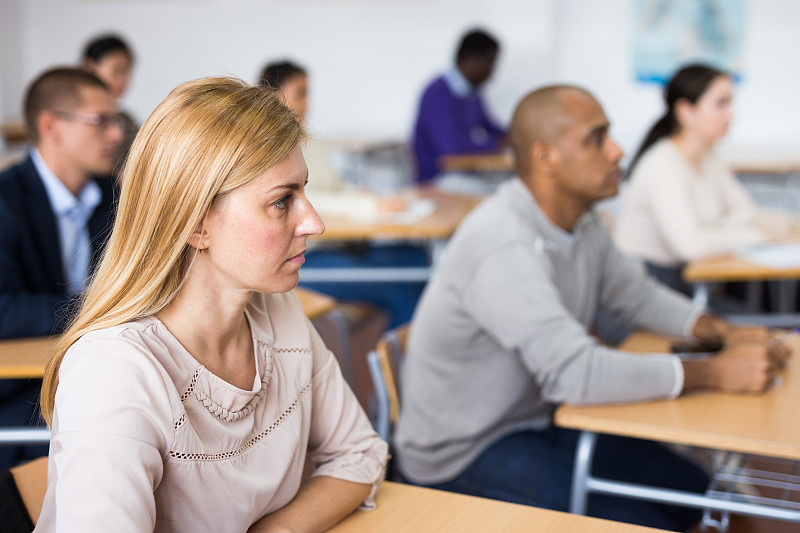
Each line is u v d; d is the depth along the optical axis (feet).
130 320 2.83
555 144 5.46
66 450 2.57
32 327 6.07
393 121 20.80
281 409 3.20
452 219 10.55
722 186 9.90
